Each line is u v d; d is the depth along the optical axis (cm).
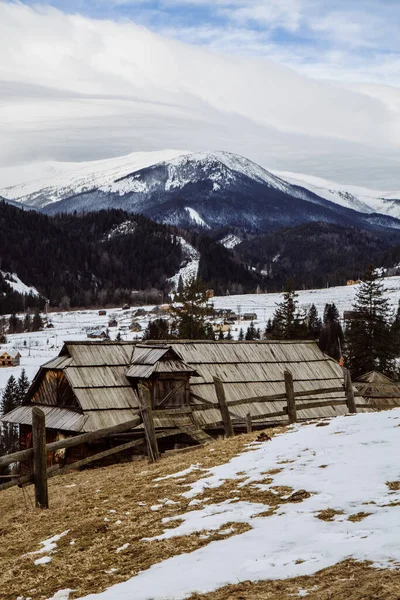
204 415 3447
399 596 743
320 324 18138
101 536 1230
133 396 3400
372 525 1000
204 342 3950
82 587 1004
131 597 894
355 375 9031
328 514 1105
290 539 1010
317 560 903
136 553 1106
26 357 17950
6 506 1756
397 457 1376
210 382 3672
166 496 1428
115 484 1683
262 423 3572
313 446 1619
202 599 852
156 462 1917
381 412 1986
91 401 3275
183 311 8712
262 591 843
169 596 873
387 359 9019
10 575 1105
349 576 829
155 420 3272
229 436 2114
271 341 4212
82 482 1919
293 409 2208
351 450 1509
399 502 1097
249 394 3709
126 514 1339
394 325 9244
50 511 1492
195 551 1050
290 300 10700
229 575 909
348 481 1267
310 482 1311
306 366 4122
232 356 3947
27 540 1297
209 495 1373
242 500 1291
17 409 3775
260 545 1009
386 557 861
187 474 1606
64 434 3312
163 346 3528
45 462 1565
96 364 3500
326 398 3831
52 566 1115
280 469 1466
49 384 3638
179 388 3472
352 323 9169
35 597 1001
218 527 1157
